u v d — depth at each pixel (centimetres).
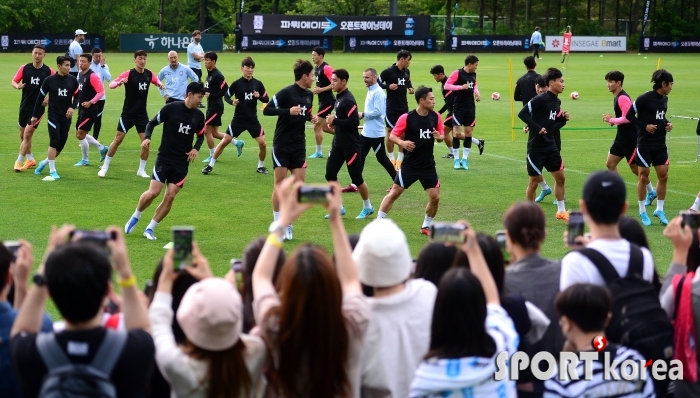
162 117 1089
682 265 487
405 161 1157
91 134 2075
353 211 1318
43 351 365
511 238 505
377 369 430
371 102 1398
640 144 1233
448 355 391
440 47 6262
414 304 437
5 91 2931
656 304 459
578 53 6391
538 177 1266
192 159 1109
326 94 1791
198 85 1089
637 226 551
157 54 5291
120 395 372
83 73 1666
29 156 1591
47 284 365
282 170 1177
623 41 6588
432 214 1171
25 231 1127
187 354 383
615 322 455
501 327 411
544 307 486
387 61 4875
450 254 508
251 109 1588
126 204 1316
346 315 399
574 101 3072
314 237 1142
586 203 486
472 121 1697
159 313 408
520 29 7262
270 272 413
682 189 1522
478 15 8112
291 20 5766
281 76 3728
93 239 392
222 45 5747
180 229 416
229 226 1191
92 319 372
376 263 426
